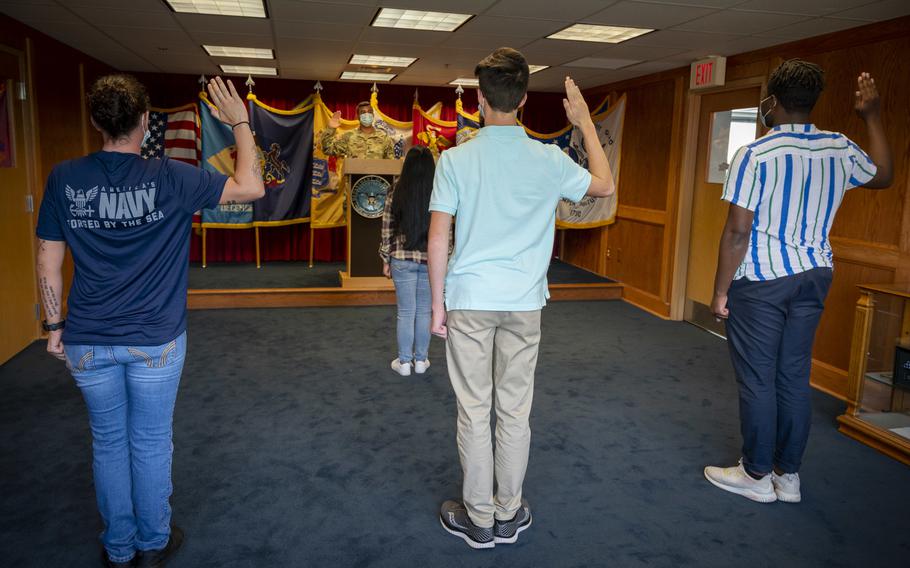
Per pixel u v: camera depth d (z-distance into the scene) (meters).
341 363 4.42
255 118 7.23
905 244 3.64
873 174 2.46
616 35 4.74
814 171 2.37
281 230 8.16
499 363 2.16
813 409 3.80
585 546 2.31
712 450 3.15
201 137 7.11
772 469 2.69
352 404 3.66
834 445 3.27
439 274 2.02
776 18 3.88
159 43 5.45
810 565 2.23
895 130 3.73
